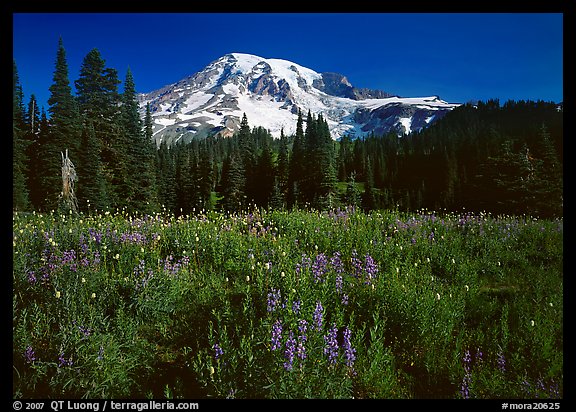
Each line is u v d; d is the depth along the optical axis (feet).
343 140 505.66
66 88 140.05
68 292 19.17
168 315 20.42
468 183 240.32
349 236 35.60
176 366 16.71
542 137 159.43
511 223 46.32
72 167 57.06
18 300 19.30
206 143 595.88
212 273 26.73
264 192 237.86
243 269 26.55
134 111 164.04
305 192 217.77
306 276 21.53
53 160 125.08
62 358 14.47
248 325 17.54
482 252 35.73
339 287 21.81
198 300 21.74
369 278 23.58
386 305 20.61
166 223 40.34
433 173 332.19
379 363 16.07
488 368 16.44
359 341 16.65
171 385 15.43
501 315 21.85
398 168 371.15
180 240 32.27
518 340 18.43
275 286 21.44
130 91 176.45
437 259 32.24
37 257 24.38
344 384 14.19
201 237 32.89
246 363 14.29
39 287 20.88
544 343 17.26
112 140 140.05
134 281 21.52
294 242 33.01
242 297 21.88
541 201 120.67
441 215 55.26
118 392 14.19
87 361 14.35
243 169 250.16
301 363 13.66
